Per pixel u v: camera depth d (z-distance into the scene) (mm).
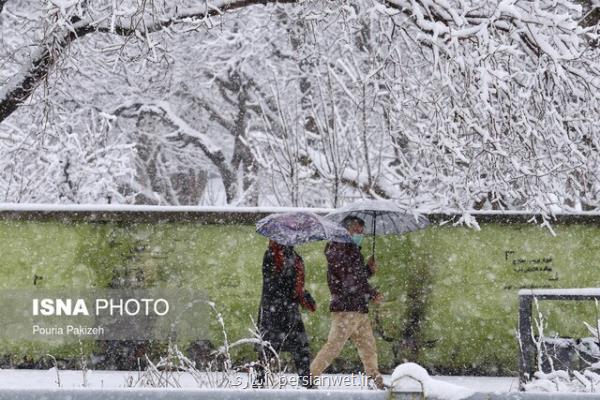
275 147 37062
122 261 22906
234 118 51375
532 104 26234
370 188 32750
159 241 22969
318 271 22906
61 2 23672
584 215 23156
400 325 23156
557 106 26609
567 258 23219
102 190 39250
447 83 23625
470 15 24688
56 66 26297
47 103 27172
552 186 25938
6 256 22797
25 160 38938
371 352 18953
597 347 15414
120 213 22766
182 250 22984
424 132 27297
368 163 32938
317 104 37531
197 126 53062
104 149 38500
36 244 22891
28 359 22609
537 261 23219
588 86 24500
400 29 26375
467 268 23266
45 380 20594
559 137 25594
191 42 45562
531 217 23312
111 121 46312
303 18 28156
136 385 14977
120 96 46062
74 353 22688
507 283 23219
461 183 25562
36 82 26938
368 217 21234
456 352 23109
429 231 23328
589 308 22891
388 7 25672
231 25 45406
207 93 50438
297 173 34219
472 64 23672
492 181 25391
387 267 23234
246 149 50969
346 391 5602
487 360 23062
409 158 33031
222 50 47156
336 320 18438
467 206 25359
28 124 38656
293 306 17812
